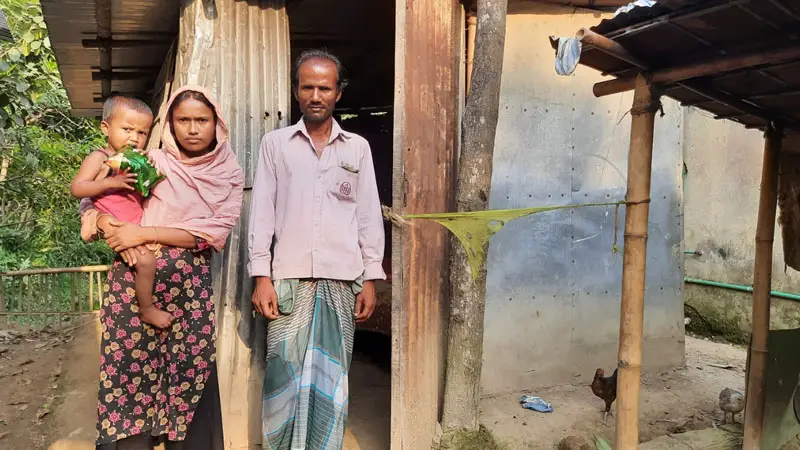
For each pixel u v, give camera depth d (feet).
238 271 9.91
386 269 15.28
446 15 10.08
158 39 15.80
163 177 7.59
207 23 10.09
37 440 10.00
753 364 9.64
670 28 6.72
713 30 6.70
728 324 18.61
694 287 19.80
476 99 9.41
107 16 13.93
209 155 7.77
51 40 16.03
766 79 7.95
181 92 7.61
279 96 10.52
